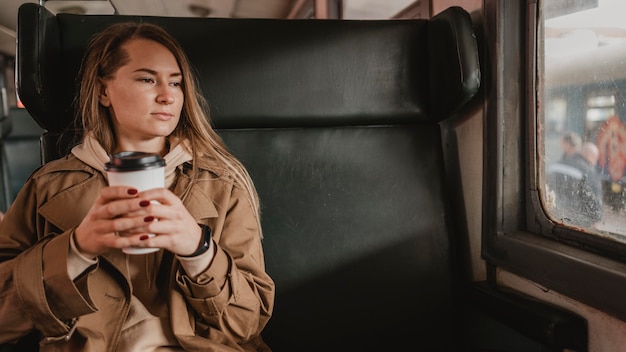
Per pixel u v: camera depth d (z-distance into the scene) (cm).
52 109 130
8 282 100
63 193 111
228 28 142
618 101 115
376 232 149
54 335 102
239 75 142
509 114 142
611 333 109
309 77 146
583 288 112
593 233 121
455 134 168
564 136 132
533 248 129
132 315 107
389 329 147
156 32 118
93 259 97
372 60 150
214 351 106
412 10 215
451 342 153
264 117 144
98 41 119
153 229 87
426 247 152
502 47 141
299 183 146
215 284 103
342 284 145
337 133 151
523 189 144
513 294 134
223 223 118
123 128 117
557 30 132
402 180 153
